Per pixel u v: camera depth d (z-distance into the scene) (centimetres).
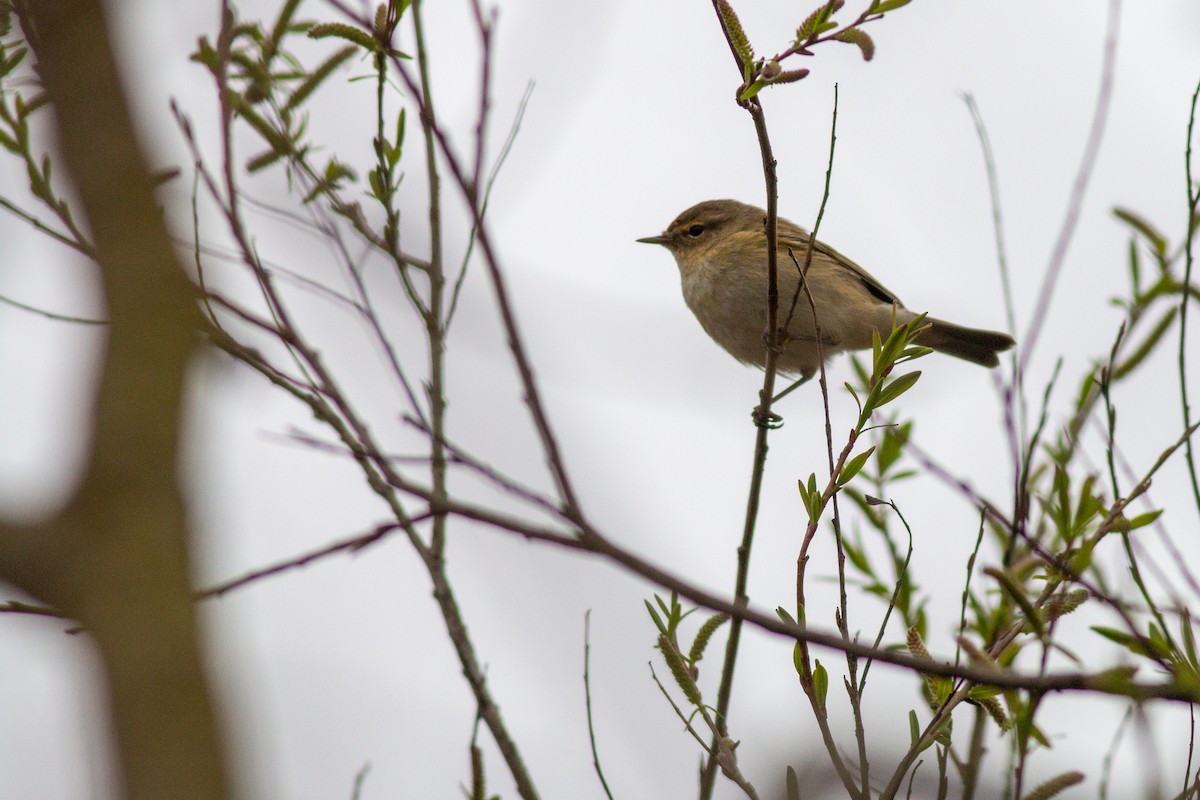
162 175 600
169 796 437
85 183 566
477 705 875
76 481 485
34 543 459
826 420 788
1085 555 787
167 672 454
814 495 780
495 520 621
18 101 863
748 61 827
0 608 654
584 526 622
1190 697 592
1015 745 799
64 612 481
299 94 926
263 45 915
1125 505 800
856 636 772
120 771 441
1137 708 766
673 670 812
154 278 543
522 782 852
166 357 520
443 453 905
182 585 473
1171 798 750
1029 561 903
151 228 563
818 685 757
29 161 834
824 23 790
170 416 504
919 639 760
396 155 909
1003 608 959
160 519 479
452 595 896
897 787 726
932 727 735
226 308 771
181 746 446
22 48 846
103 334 529
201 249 802
